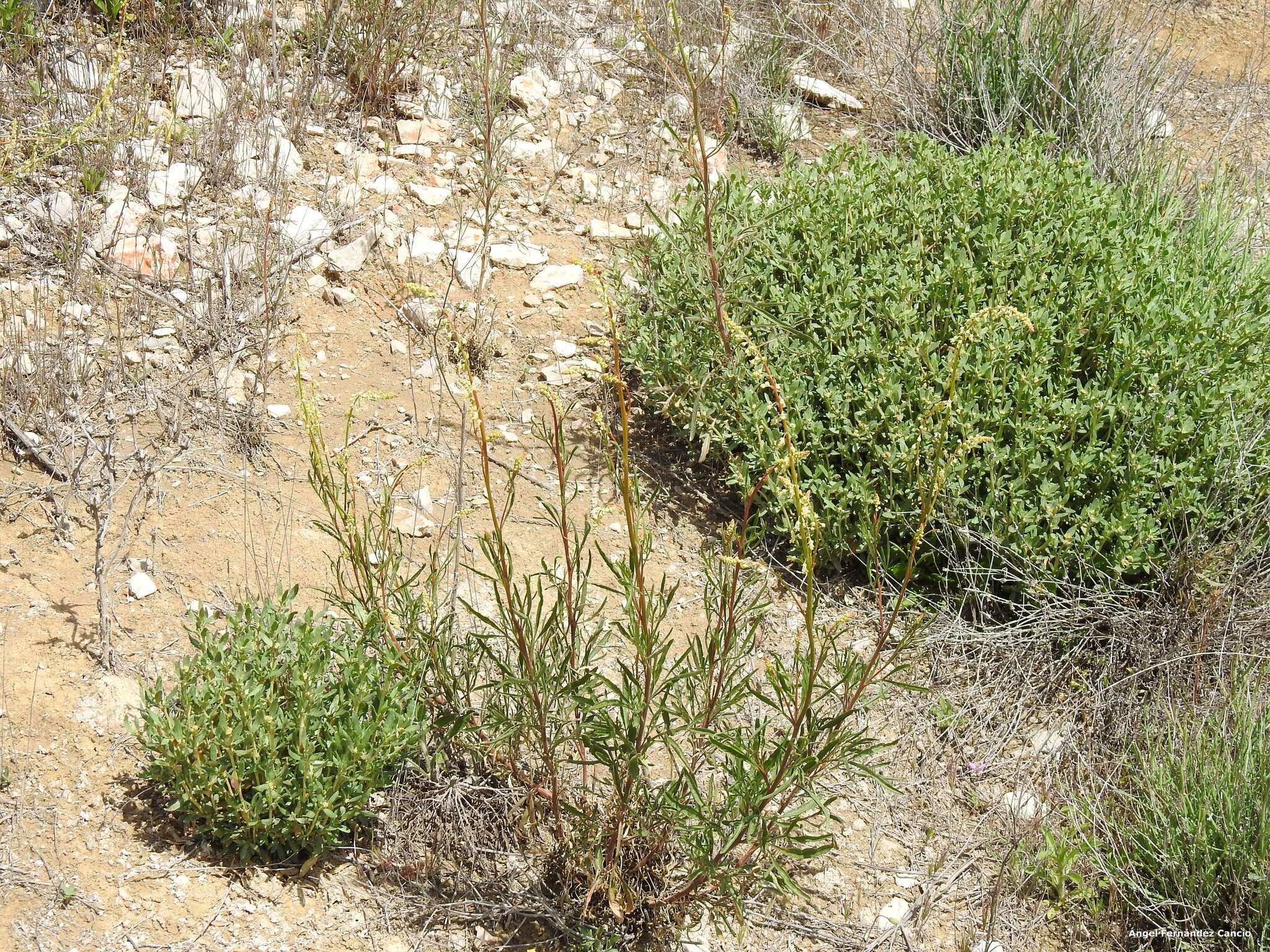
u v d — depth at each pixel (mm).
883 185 4527
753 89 5824
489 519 3668
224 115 4605
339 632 3105
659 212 5020
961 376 3777
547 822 2889
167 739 2582
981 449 3707
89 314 3852
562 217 4883
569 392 4191
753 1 6363
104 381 3650
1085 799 3227
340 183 4691
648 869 2809
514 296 4477
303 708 2623
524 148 5137
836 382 3881
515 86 5414
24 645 2941
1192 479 3645
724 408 3906
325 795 2648
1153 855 3023
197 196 4391
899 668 2656
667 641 2578
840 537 3682
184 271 4102
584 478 3928
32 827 2615
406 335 4215
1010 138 5215
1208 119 6598
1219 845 2979
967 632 3602
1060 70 5793
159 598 3146
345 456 2840
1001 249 4059
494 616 3301
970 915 2986
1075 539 3617
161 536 3307
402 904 2709
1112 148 5582
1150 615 3572
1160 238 4422
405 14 5230
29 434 3420
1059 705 3500
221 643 2865
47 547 3191
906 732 3385
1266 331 4047
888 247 4293
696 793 2539
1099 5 6203
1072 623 3596
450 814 2852
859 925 2916
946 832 3176
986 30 6043
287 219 4410
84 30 4812
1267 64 7234
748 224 4137
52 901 2494
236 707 2623
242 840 2658
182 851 2650
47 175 4230
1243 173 5910
